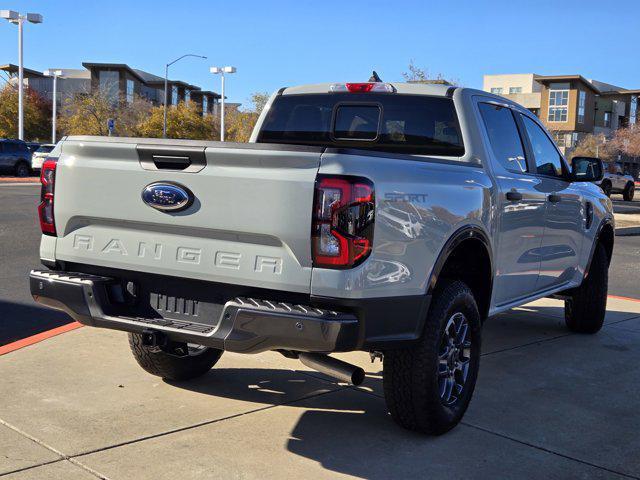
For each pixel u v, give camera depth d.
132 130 68.00
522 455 3.85
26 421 4.05
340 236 3.26
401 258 3.52
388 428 4.14
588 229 6.26
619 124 96.38
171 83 104.06
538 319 7.38
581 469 3.70
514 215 4.82
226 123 77.44
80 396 4.49
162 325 3.57
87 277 3.79
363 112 5.21
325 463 3.64
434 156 4.88
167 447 3.76
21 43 44.56
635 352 6.10
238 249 3.44
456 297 3.95
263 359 5.46
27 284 8.16
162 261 3.62
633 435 4.20
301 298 3.37
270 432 4.02
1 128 67.94
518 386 5.05
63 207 3.85
